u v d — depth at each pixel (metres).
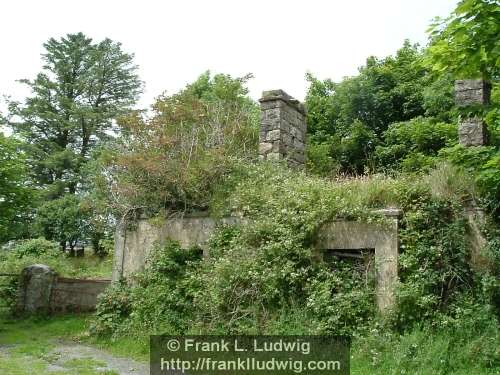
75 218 25.94
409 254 7.87
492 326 6.84
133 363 8.30
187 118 11.52
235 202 9.87
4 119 30.09
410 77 19.66
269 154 11.62
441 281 7.65
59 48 33.91
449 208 8.09
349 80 20.45
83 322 12.11
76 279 13.83
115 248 11.81
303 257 8.34
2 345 10.04
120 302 10.64
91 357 8.77
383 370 6.59
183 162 10.71
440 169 8.61
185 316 9.47
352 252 8.48
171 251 10.44
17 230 16.34
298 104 12.52
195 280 9.47
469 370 6.31
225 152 10.98
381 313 7.61
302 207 8.83
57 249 20.44
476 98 9.55
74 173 30.78
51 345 9.97
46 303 13.61
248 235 9.05
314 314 7.88
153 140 11.08
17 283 14.14
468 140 9.42
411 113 19.12
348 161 19.23
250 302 8.55
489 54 6.40
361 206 8.38
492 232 7.72
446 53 6.77
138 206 11.34
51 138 33.12
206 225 10.45
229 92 16.28
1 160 13.26
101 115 32.47
